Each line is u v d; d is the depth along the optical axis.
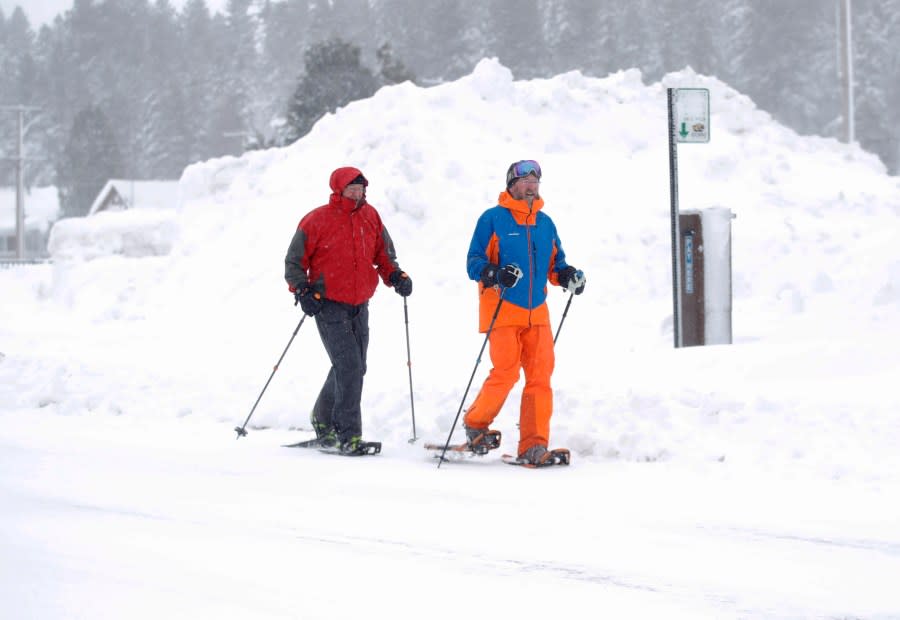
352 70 174.12
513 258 22.73
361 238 24.53
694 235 34.19
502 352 22.81
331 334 24.38
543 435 22.78
